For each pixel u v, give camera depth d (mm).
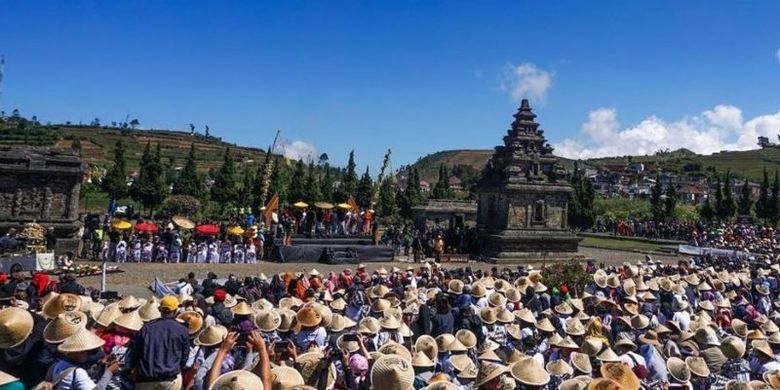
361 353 11516
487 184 57406
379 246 51219
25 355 9883
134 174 148875
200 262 45312
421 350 13008
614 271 38344
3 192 43125
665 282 27719
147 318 14227
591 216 98250
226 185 100438
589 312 21688
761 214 123250
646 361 14250
